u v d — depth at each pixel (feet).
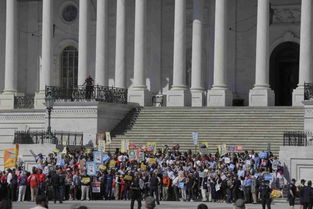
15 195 261.03
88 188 257.14
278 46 372.17
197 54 352.49
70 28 405.39
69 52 406.62
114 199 260.42
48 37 369.91
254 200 243.60
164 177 255.09
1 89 398.83
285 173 263.49
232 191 245.86
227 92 343.05
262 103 333.62
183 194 254.06
